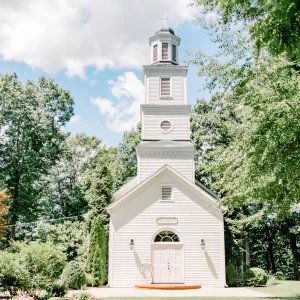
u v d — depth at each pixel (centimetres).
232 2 1016
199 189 2872
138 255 2791
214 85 1411
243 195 1580
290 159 1200
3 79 4362
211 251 2798
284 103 1154
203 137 4084
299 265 4281
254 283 2877
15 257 1709
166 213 2855
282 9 677
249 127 1316
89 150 5959
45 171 4559
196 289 2592
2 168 4219
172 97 3322
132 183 3547
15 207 4238
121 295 2167
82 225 3659
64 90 4781
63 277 2384
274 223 3956
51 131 4519
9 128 4303
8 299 1639
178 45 3525
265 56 1274
